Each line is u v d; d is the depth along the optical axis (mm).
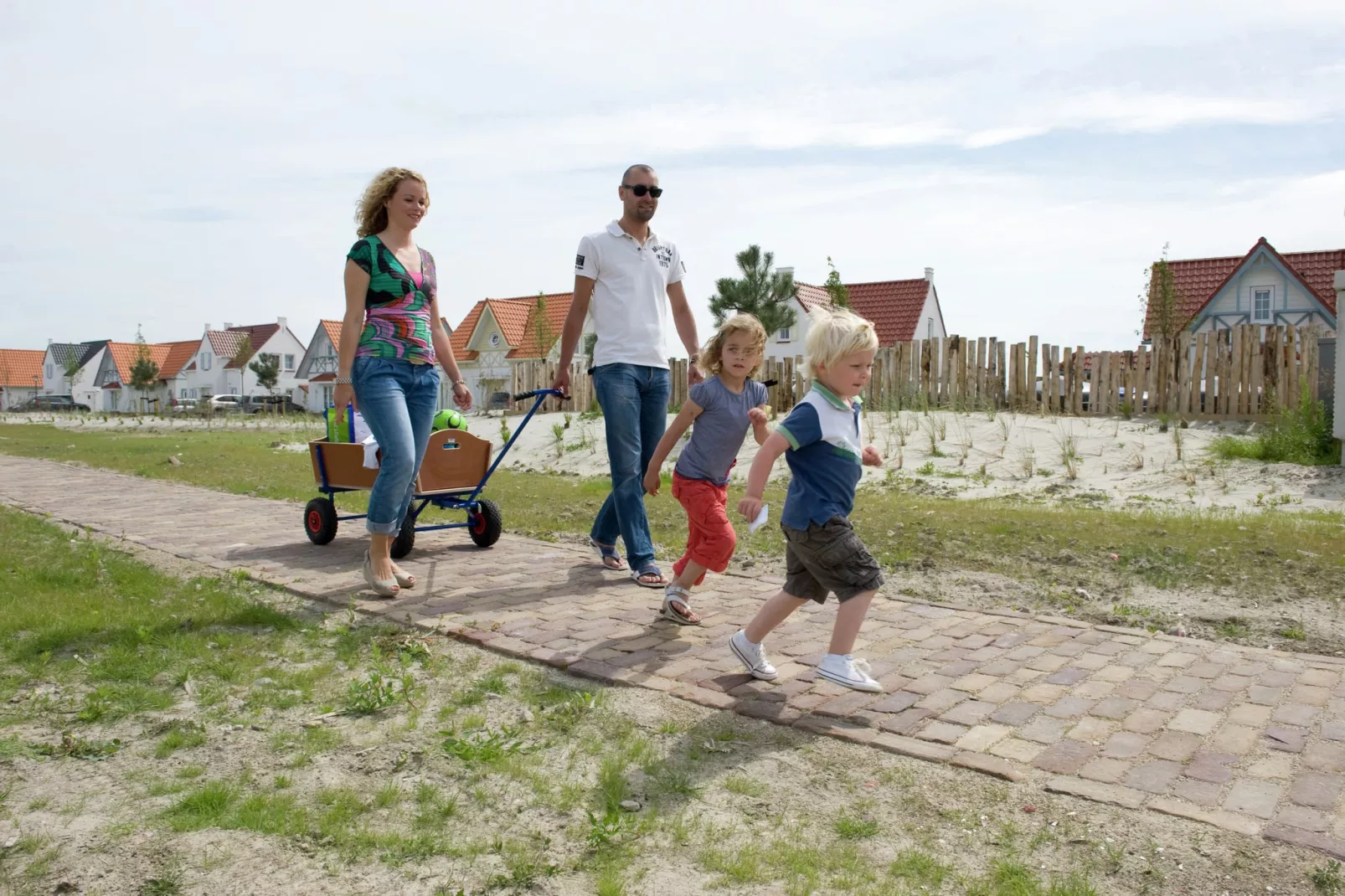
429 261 5453
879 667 4008
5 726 3215
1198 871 2396
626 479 5645
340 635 4410
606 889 2287
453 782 2883
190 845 2471
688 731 3301
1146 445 12078
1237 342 13414
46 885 2277
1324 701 3561
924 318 40344
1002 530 7145
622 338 5676
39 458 15539
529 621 4660
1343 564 5844
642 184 5590
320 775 2920
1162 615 4934
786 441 3436
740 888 2328
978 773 2971
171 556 6289
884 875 2395
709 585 5598
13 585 5066
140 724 3273
